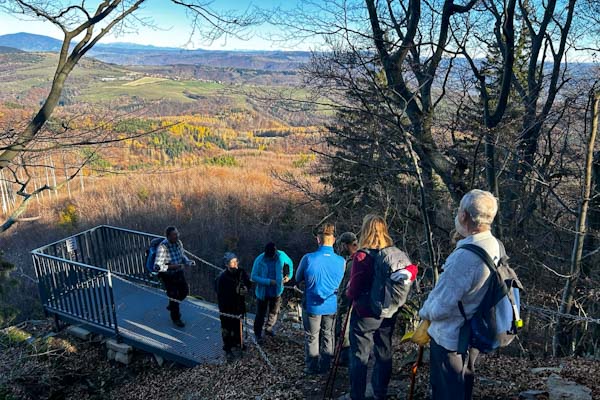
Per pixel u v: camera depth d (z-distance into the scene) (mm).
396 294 3258
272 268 6418
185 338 7043
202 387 5777
